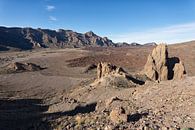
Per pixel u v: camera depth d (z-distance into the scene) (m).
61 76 91.81
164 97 28.00
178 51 148.12
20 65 107.31
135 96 33.97
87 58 148.38
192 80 32.94
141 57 147.50
